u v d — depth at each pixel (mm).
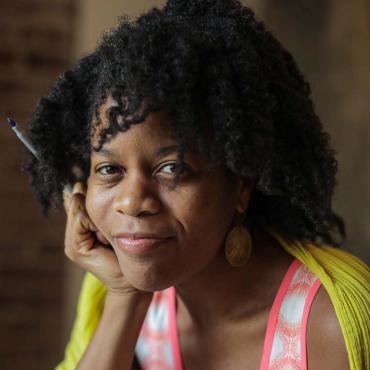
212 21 1367
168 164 1285
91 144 1351
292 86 1476
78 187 1530
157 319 1632
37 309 3771
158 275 1329
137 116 1243
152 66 1249
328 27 3812
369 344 1387
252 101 1306
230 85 1287
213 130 1286
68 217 1559
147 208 1288
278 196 1518
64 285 3785
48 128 1477
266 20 3768
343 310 1395
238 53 1313
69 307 3746
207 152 1284
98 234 1533
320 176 1464
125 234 1319
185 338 1598
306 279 1474
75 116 1438
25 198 3748
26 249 3768
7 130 3746
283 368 1450
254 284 1504
